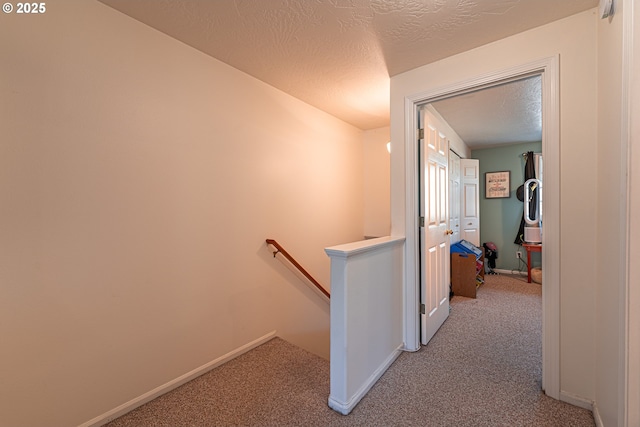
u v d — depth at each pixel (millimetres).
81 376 1409
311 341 2871
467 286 3488
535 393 1634
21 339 1248
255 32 1722
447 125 3287
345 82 2373
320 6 1495
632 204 1002
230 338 2111
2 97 1193
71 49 1371
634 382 987
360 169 3740
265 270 2395
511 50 1726
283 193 2590
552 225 1574
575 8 1486
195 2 1464
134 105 1599
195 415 1519
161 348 1714
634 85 1000
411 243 2154
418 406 1544
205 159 1959
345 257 1507
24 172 1248
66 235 1362
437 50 1892
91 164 1438
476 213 4531
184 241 1837
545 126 1612
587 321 1485
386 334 1941
